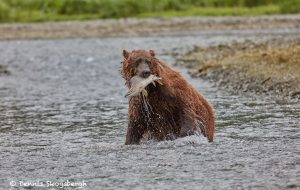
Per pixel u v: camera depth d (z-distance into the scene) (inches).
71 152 1419.8
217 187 1104.8
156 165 1256.2
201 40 4372.5
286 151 1341.0
